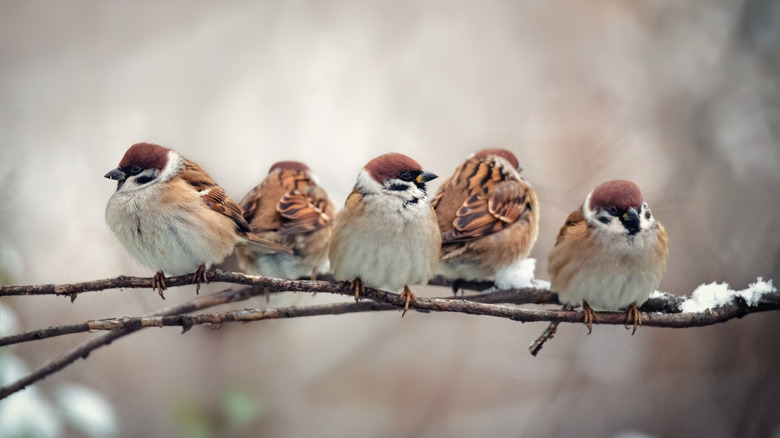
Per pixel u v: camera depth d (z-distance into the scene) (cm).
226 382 1164
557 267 746
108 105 1469
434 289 1285
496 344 1340
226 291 883
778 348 1247
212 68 1534
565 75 1599
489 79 1566
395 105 1516
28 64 1502
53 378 1151
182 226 735
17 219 1190
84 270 1202
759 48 1603
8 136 1260
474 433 1265
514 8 1647
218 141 1452
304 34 1577
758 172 1418
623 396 1277
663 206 1338
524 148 1429
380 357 1306
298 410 1219
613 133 1457
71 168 1300
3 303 851
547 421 1280
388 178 706
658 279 722
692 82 1588
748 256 1270
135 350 1181
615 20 1667
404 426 1284
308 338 1250
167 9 1564
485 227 865
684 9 1669
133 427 1141
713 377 1259
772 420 1217
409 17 1609
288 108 1492
